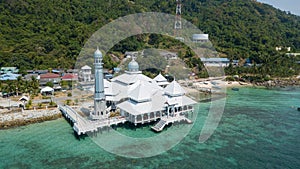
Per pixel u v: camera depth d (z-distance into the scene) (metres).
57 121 56.38
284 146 44.72
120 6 127.69
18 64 91.31
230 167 37.38
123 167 37.03
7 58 93.25
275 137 48.88
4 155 40.50
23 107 60.12
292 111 67.25
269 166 37.81
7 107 59.38
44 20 116.25
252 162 38.91
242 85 104.25
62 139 46.88
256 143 45.94
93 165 37.59
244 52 132.12
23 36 105.69
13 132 49.97
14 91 69.44
